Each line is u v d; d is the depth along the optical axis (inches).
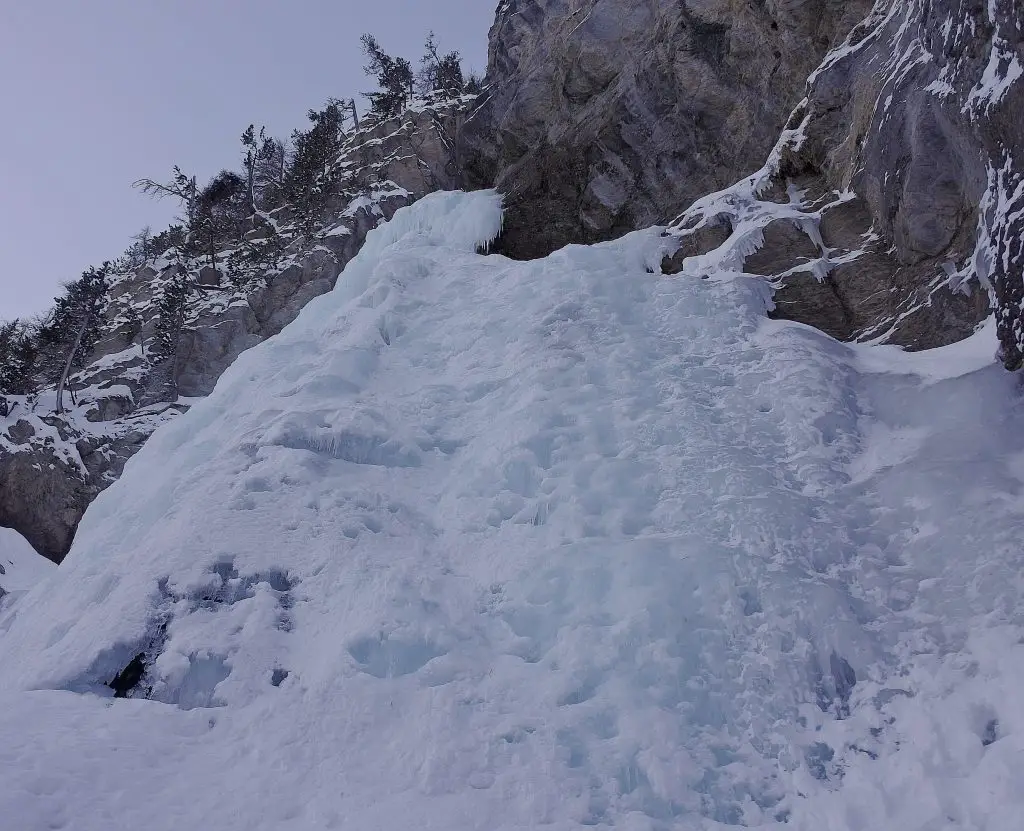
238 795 191.9
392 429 356.5
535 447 320.2
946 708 197.0
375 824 180.9
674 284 419.8
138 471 476.1
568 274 445.4
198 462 398.3
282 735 213.8
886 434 305.4
